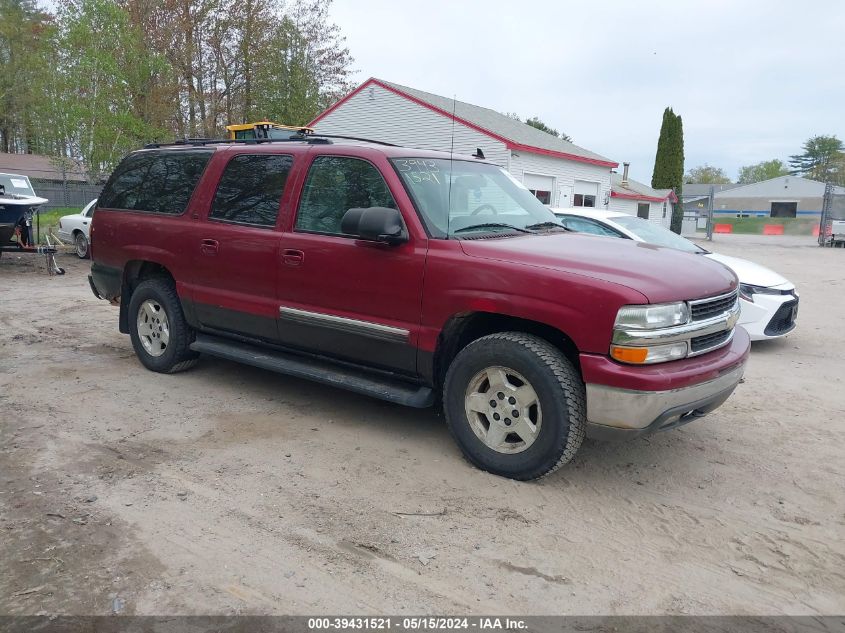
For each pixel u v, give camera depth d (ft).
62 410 16.40
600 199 96.32
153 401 17.25
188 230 17.78
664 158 156.76
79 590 9.23
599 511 11.92
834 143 395.75
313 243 15.05
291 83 98.27
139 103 84.58
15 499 11.72
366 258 14.16
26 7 147.54
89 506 11.54
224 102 101.35
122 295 20.51
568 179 86.63
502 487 12.69
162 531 10.80
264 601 9.12
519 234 14.67
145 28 94.07
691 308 12.16
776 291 24.95
